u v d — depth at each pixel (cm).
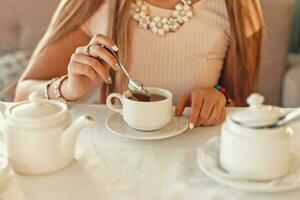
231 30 105
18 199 54
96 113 83
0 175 57
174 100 105
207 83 106
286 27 176
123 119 78
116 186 57
